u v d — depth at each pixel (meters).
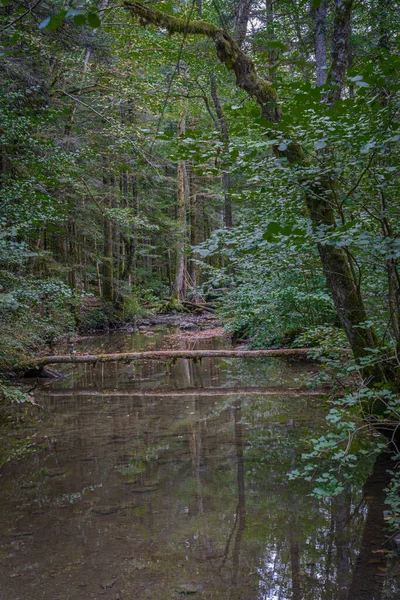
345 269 4.52
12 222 7.80
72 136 11.99
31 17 7.80
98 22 1.89
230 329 13.70
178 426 6.12
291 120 3.23
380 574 2.77
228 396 7.77
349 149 3.40
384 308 5.04
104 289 21.77
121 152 11.88
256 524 3.45
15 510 3.80
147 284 29.30
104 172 13.66
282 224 3.54
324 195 4.05
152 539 3.28
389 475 4.20
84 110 13.36
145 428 6.09
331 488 3.31
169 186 27.28
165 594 2.64
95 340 16.17
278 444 5.20
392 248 3.14
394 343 4.65
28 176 8.82
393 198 3.75
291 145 4.10
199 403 7.40
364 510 3.60
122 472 4.58
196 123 18.83
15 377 10.05
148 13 4.86
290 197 4.04
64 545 3.23
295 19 9.94
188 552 3.09
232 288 12.84
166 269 35.03
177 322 21.59
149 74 11.56
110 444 5.48
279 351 9.44
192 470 4.58
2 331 8.96
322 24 6.58
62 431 6.09
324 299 8.67
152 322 21.92
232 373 9.94
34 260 14.05
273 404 7.03
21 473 4.64
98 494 4.08
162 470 4.60
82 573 2.89
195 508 3.75
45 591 2.69
